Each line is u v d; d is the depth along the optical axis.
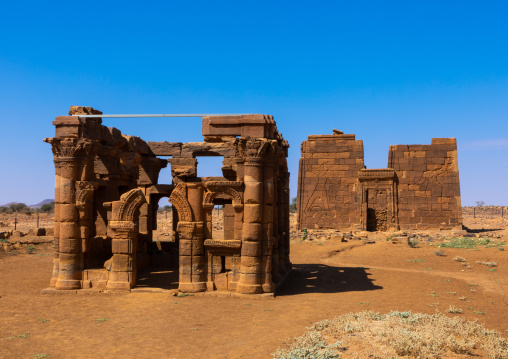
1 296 16.41
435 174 37.22
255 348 10.20
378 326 11.34
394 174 37.72
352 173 38.88
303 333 11.30
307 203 39.59
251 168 16.61
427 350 9.54
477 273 22.11
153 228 26.56
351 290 17.95
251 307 14.55
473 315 13.63
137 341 10.91
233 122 17.08
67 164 17.33
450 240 32.50
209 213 17.09
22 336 11.33
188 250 16.67
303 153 40.12
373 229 38.41
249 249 16.39
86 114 18.12
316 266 25.36
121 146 21.66
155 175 25.00
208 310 14.11
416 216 37.16
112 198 20.44
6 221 63.22
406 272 22.52
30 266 24.28
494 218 56.91
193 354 9.91
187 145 23.94
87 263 17.84
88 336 11.35
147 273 21.66
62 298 16.00
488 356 9.58
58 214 17.50
